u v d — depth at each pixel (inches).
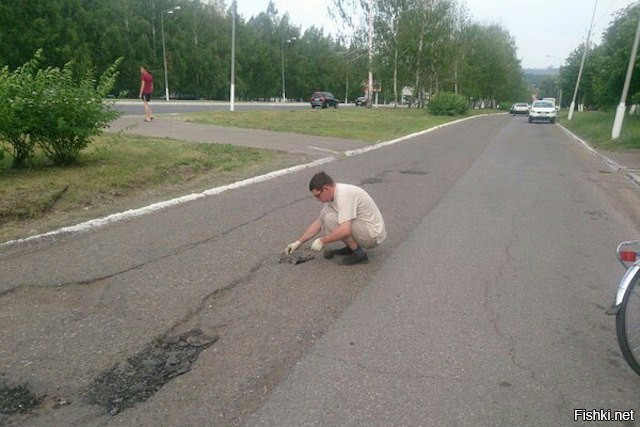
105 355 121.3
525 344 130.3
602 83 1055.0
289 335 132.8
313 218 246.8
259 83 2997.0
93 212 243.3
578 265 191.2
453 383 112.3
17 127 276.5
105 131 528.4
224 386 110.2
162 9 2389.3
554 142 762.2
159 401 104.8
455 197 313.0
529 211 280.2
